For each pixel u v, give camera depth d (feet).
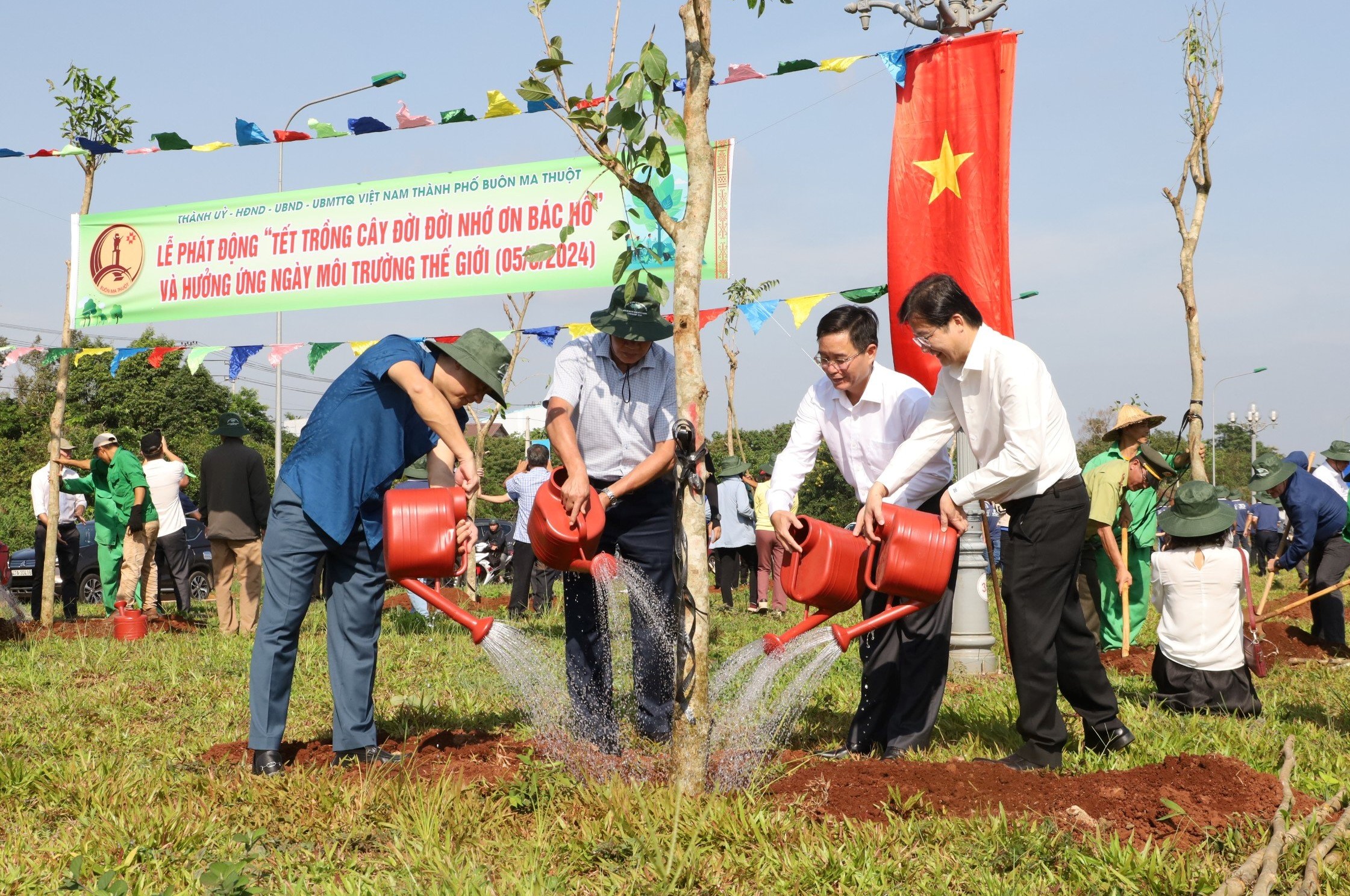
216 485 32.76
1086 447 158.81
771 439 181.68
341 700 14.66
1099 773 13.19
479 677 22.66
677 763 12.60
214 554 33.27
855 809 12.22
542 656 15.55
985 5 26.32
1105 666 27.35
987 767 13.47
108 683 21.88
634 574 15.96
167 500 39.42
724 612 44.57
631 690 16.76
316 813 12.05
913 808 12.21
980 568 25.79
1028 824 11.45
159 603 45.32
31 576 52.60
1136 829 11.54
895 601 16.12
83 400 148.46
